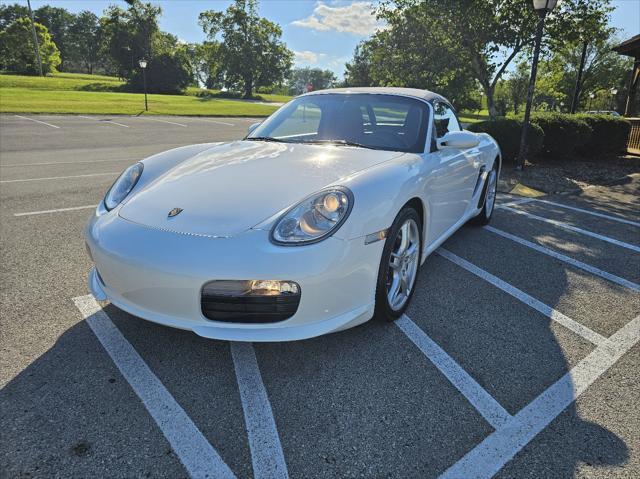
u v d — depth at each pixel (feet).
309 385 6.41
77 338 7.37
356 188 6.83
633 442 5.49
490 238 13.58
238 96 197.57
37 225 13.24
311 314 6.26
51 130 45.42
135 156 29.09
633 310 9.07
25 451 5.09
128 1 179.52
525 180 23.61
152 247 6.21
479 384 6.56
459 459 5.18
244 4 191.52
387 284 7.56
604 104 167.53
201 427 5.56
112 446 5.21
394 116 9.98
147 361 6.82
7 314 8.06
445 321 8.37
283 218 6.30
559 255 12.21
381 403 6.08
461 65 45.50
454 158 10.29
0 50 216.74
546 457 5.24
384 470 5.01
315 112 10.53
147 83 179.32
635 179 25.84
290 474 4.91
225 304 6.05
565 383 6.64
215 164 8.17
